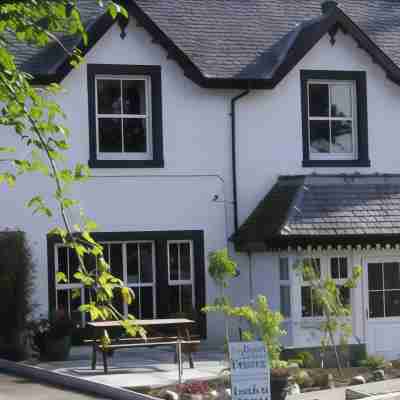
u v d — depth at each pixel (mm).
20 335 19234
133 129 21328
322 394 14969
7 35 20828
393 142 23125
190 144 21609
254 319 14586
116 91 21250
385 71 23016
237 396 11570
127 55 21125
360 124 22812
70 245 6176
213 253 18328
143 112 21438
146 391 15023
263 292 21047
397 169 23109
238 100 22016
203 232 21562
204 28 22734
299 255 20047
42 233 20297
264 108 22188
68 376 16094
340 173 22578
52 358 18797
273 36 23125
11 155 20109
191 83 21672
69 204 6488
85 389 15516
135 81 21422
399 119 23234
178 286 21516
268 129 22188
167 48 21281
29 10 7734
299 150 22391
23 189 20172
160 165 21297
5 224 20062
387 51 23969
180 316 20906
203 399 14312
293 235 19688
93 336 17266
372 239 20328
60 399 14492
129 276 21156
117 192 20938
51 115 6941
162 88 21406
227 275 18562
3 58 7090
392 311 20734
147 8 22812
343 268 20453
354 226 20266
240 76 21484
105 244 21016
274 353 14383
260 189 22062
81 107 20688
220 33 22703
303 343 19672
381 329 20547
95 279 6066
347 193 21109
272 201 21469
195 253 21453
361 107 22828
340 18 22328
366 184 21531
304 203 20516
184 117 21578
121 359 18906
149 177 21219
